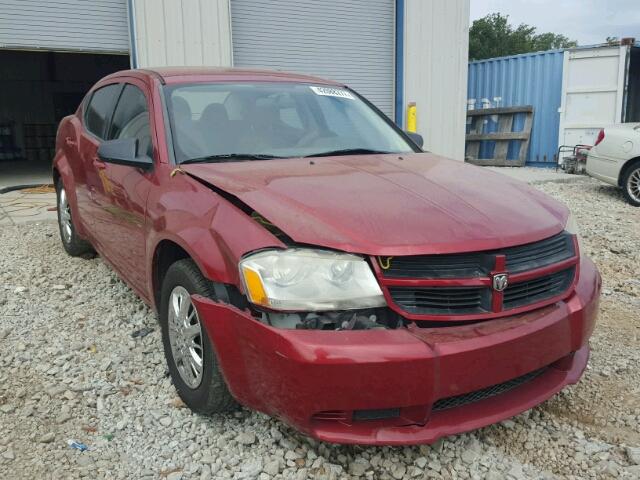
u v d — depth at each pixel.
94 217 4.32
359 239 2.32
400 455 2.61
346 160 3.34
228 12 10.34
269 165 3.14
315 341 2.15
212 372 2.59
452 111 13.23
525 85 15.27
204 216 2.67
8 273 4.99
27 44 9.31
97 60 19.66
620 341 3.83
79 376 3.27
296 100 3.90
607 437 2.78
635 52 14.17
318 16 11.74
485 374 2.28
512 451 2.67
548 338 2.46
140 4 9.62
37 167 15.40
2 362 3.44
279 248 2.34
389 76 12.77
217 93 3.69
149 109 3.53
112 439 2.72
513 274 2.42
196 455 2.59
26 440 2.71
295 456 2.58
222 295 2.48
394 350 2.14
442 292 2.32
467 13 12.98
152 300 3.25
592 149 9.77
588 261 3.04
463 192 2.84
